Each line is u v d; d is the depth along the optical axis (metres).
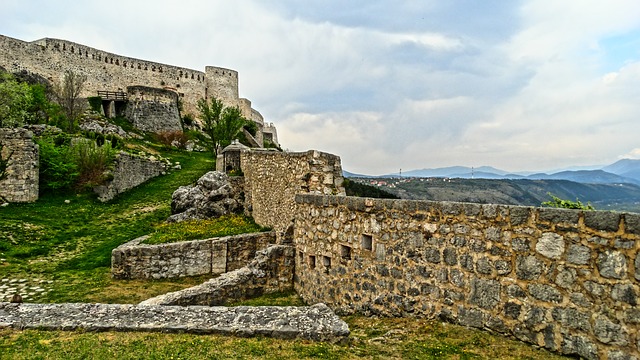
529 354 5.13
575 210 4.91
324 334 6.29
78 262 14.01
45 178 23.39
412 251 6.87
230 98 78.56
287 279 11.46
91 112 49.53
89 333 6.43
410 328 6.43
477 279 5.93
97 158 24.62
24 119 32.09
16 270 12.82
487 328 5.79
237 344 6.07
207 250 13.32
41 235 16.72
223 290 10.38
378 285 7.52
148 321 6.72
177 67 71.38
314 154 11.38
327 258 9.20
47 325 6.57
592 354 4.68
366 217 7.86
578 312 4.83
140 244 13.40
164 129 56.38
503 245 5.64
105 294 10.99
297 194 10.97
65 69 56.56
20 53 51.94
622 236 4.48
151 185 28.78
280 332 6.32
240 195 19.27
